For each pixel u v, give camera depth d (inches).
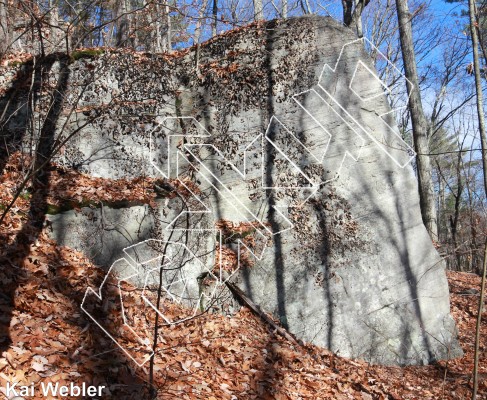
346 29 341.7
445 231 976.9
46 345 194.4
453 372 298.7
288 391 233.9
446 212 913.5
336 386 251.4
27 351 185.8
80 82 313.4
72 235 275.7
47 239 269.0
